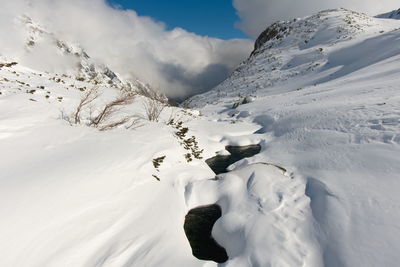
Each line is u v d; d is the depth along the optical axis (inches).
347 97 631.2
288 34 2568.9
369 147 327.0
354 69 1090.1
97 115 453.1
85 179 243.9
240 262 208.4
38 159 253.6
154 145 381.4
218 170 470.6
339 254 192.9
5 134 281.3
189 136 554.3
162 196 299.7
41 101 425.7
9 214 176.4
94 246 199.2
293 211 260.8
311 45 1991.9
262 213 265.6
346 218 222.8
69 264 177.8
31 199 195.9
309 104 721.0
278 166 393.4
